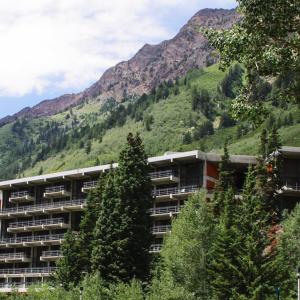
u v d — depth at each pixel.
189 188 106.00
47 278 114.56
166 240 71.94
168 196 106.69
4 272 128.12
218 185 88.69
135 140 79.56
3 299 76.62
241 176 108.69
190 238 66.50
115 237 75.38
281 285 63.72
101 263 75.06
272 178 88.00
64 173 124.25
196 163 107.38
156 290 61.03
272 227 78.62
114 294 63.28
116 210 76.12
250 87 24.98
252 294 62.22
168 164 109.56
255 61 24.12
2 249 133.75
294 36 23.97
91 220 88.19
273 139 92.69
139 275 74.56
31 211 127.50
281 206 105.06
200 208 68.50
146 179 78.50
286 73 24.08
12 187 134.88
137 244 75.25
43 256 121.25
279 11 23.70
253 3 23.91
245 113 24.67
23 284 118.00
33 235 128.62
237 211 74.69
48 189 128.00
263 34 24.03
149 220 77.94
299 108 25.59
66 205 122.62
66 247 87.25
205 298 64.00
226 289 63.69
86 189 118.69
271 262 63.88
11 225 131.25
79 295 66.00
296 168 106.44
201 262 64.88
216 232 67.19
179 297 59.03
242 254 64.81
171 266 64.62
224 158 90.88
